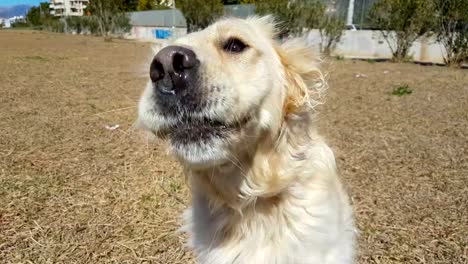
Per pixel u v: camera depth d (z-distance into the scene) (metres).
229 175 0.39
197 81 0.34
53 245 0.55
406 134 1.03
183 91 0.34
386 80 1.94
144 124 0.36
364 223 0.60
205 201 0.43
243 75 0.37
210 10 3.93
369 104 1.38
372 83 1.84
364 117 1.20
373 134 1.03
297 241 0.40
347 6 3.95
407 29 3.00
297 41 0.45
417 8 2.91
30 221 0.60
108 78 1.80
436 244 0.56
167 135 0.36
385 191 0.71
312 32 3.23
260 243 0.40
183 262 0.52
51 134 0.99
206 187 0.41
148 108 0.35
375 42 3.76
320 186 0.42
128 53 3.05
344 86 1.75
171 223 0.61
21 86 1.56
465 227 0.59
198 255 0.43
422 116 1.22
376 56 3.72
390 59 3.31
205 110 0.34
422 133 1.04
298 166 0.41
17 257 0.52
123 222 0.61
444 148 0.92
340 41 3.62
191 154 0.35
